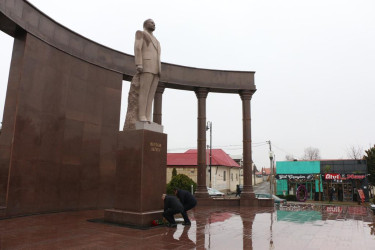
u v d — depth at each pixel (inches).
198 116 622.2
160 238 254.7
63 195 443.8
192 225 332.2
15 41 410.6
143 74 343.9
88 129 494.6
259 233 290.4
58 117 447.8
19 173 381.4
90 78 509.4
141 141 319.9
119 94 553.6
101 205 497.0
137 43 340.8
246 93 630.5
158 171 335.0
